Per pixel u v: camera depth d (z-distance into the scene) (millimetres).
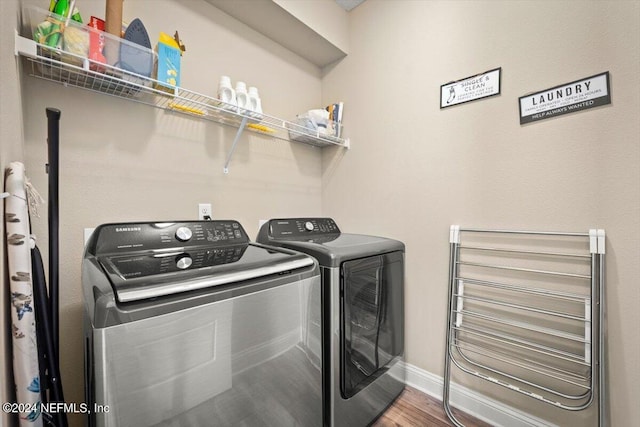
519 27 1353
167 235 1216
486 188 1453
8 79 716
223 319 818
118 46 1055
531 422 1314
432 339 1646
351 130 2070
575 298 1193
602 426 1088
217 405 804
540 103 1292
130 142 1306
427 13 1681
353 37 2064
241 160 1725
